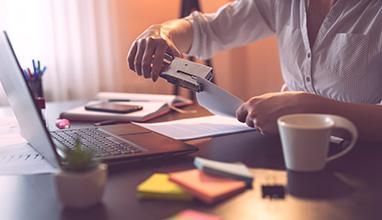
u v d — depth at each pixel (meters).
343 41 1.13
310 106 0.81
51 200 0.61
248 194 0.60
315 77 1.22
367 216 0.53
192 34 1.39
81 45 2.14
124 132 0.94
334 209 0.55
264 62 2.64
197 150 0.81
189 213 0.53
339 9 1.15
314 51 1.20
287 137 0.68
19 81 0.69
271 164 0.73
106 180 0.63
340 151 0.78
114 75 2.25
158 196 0.59
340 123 0.69
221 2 2.48
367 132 0.81
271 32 1.45
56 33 2.08
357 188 0.62
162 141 0.85
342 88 1.16
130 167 0.73
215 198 0.57
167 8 2.35
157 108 1.20
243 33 1.45
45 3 2.04
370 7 1.11
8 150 0.88
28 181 0.69
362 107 0.83
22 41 2.03
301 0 1.22
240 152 0.81
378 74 1.10
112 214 0.56
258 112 0.85
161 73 1.04
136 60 1.08
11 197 0.63
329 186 0.63
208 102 1.03
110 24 2.21
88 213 0.56
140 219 0.54
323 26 1.17
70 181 0.56
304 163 0.68
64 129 1.01
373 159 0.74
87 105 1.26
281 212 0.55
